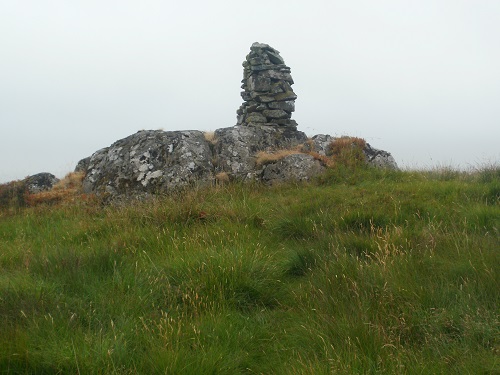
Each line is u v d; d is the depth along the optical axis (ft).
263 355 13.79
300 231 24.58
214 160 40.29
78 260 18.97
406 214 25.57
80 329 13.30
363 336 12.97
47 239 26.08
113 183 38.60
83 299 15.87
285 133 45.57
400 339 13.21
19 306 14.42
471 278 15.65
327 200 30.40
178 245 22.08
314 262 19.60
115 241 23.15
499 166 37.70
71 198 38.96
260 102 49.14
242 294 17.19
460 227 22.17
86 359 11.89
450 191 30.50
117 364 12.00
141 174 38.29
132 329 13.70
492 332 12.64
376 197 29.89
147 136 41.27
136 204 32.99
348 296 15.69
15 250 23.13
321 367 11.74
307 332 14.08
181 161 38.52
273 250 22.66
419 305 14.44
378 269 16.75
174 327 14.08
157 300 16.47
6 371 11.53
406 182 35.73
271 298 17.47
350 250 20.15
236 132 42.39
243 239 23.35
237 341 14.02
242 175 39.06
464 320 13.30
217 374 12.05
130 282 17.19
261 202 31.83
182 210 27.81
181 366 12.00
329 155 42.55
